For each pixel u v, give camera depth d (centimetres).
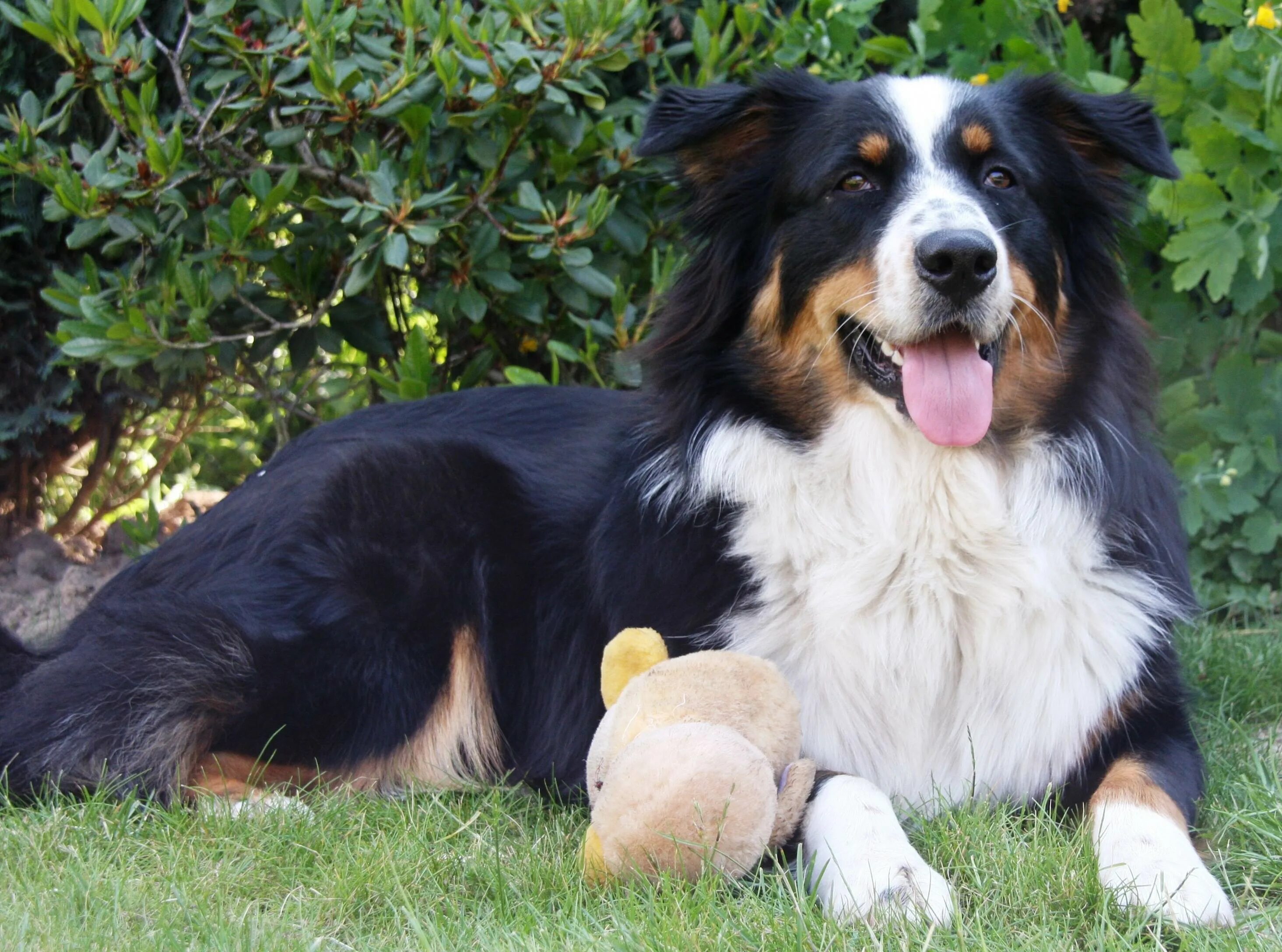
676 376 415
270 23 575
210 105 594
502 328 669
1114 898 302
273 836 357
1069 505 380
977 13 623
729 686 334
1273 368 594
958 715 384
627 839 310
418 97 551
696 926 290
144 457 816
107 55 535
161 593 432
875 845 317
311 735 412
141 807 385
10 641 436
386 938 305
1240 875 329
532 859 342
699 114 407
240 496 456
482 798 401
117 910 305
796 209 394
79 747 399
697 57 627
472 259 583
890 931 287
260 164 584
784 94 411
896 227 362
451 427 480
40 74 625
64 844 351
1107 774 365
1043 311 385
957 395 362
